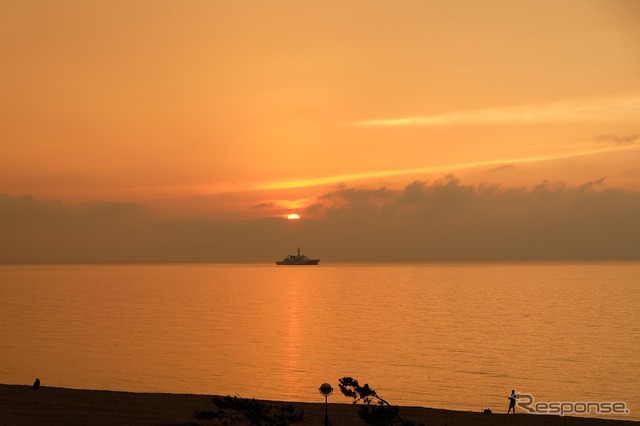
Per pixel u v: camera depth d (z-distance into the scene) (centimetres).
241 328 11106
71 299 18188
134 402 4441
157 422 3809
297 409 4438
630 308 14738
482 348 8806
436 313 13988
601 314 13462
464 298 18412
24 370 6756
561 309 14662
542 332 10556
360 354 8238
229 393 5816
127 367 7069
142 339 9438
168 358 7738
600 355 8188
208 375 6688
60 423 3759
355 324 11856
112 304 16288
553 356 8106
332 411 4416
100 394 4716
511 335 10188
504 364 7525
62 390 4853
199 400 4562
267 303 17025
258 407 3488
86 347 8538
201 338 9662
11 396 4516
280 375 6744
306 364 7431
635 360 7800
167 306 15788
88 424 3747
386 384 6341
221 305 16250
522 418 4300
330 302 17400
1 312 13838
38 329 10569
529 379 6644
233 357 7900
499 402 5609
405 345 9069
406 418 4194
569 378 6706
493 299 17912
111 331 10394
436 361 7719
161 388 5994
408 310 14788
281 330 10819
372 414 3350
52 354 7906
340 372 6962
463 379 6625
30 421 3788
